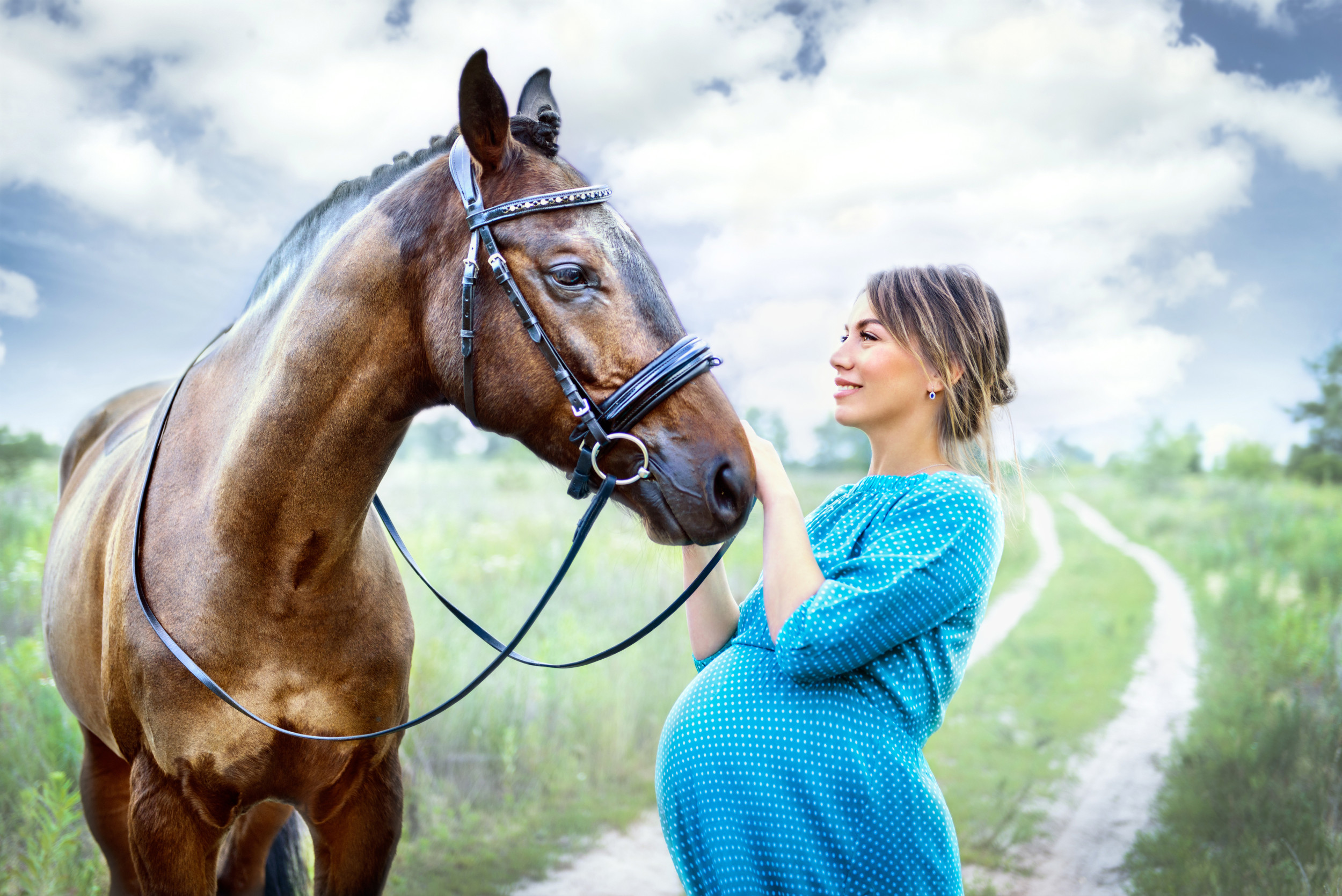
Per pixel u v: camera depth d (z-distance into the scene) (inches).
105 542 78.4
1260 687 201.2
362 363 62.7
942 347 58.5
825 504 65.2
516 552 287.0
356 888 73.2
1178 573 447.2
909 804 52.7
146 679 65.9
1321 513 478.3
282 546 63.8
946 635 56.3
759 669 56.5
